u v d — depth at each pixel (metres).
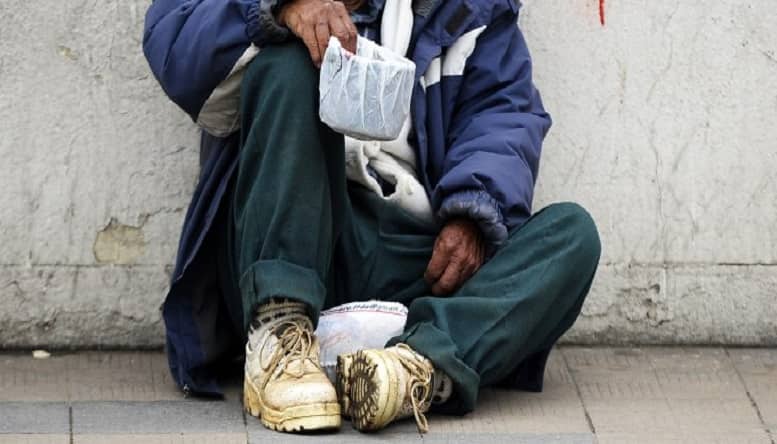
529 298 6.35
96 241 7.21
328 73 6.03
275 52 6.18
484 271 6.46
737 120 7.45
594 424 6.51
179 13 6.41
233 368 7.00
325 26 6.10
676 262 7.49
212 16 6.29
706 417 6.69
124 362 7.13
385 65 6.06
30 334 7.20
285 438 6.11
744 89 7.43
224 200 6.53
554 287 6.39
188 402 6.58
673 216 7.49
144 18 7.05
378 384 6.07
